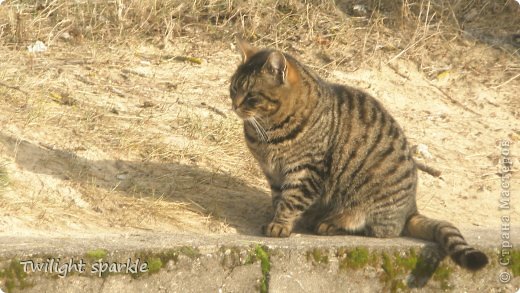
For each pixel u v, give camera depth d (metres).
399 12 42.47
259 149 27.55
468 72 40.31
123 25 38.94
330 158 27.19
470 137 36.31
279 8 41.94
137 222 27.23
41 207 26.97
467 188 33.12
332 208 27.75
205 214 28.22
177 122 33.06
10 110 31.28
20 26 37.28
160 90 35.25
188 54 38.25
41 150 29.44
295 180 26.97
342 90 28.00
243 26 39.91
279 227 26.86
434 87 39.19
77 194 27.92
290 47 39.66
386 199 27.05
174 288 24.47
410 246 26.02
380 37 41.09
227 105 35.00
